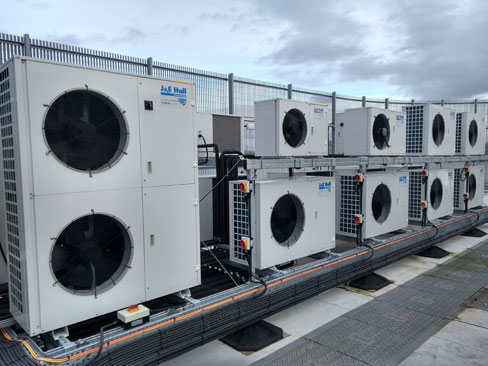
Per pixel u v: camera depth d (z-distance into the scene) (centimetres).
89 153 286
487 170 1842
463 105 1795
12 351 257
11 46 645
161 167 324
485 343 396
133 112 302
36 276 257
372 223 582
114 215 294
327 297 536
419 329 430
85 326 312
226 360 370
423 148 741
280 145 468
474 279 603
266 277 417
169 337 311
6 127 265
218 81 999
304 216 463
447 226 769
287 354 379
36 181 253
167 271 334
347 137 628
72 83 267
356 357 371
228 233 513
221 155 507
